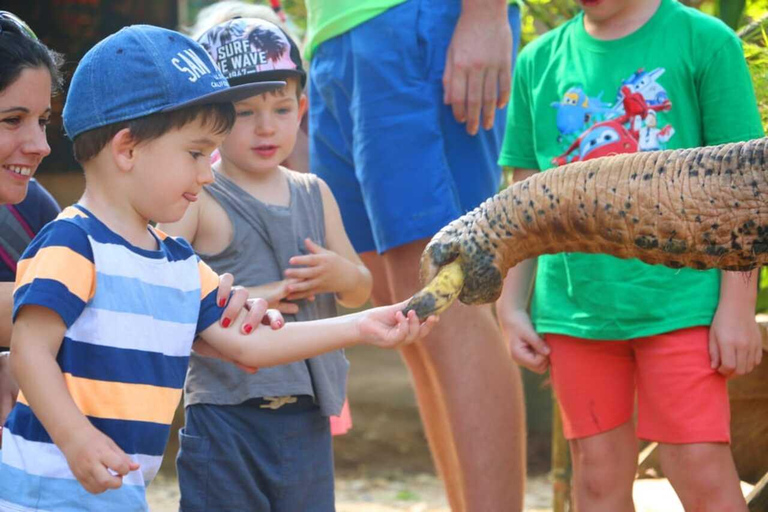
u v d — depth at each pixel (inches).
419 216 300.5
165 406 199.6
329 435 273.9
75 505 190.1
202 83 201.0
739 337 255.4
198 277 208.8
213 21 297.0
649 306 264.7
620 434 279.4
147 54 198.4
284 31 278.5
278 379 257.0
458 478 315.9
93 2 741.9
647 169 185.8
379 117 303.7
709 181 182.5
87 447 177.6
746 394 315.3
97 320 191.6
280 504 263.6
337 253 282.7
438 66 304.0
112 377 192.4
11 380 238.1
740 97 265.7
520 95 306.8
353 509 504.4
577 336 275.6
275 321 211.5
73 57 746.8
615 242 187.9
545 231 190.7
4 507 190.9
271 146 268.2
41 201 261.7
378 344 201.5
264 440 260.1
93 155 200.7
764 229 181.2
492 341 296.8
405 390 714.2
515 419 297.0
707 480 257.8
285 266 268.1
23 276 189.3
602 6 275.0
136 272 196.9
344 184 327.6
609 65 280.8
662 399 263.6
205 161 205.3
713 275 265.3
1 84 213.6
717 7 365.7
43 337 185.6
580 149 284.4
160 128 197.2
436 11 304.8
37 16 740.0
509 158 310.5
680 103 271.9
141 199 200.4
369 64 303.9
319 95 327.3
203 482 258.2
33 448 191.5
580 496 283.4
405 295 309.9
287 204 274.7
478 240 191.0
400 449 610.9
